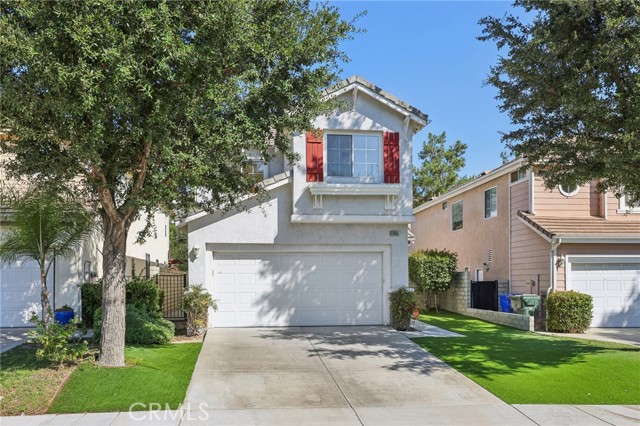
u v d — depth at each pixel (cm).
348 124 1442
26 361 944
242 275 1450
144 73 759
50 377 830
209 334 1311
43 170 849
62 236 1147
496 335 1373
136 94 782
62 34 720
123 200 1004
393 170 1456
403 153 1471
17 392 766
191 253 1409
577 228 1628
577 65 1008
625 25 916
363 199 1452
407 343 1224
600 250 1620
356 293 1488
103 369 881
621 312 1622
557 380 917
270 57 889
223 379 901
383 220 1450
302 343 1209
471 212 2275
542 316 1597
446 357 1084
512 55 1091
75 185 966
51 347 897
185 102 802
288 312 1458
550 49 990
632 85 957
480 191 2180
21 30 718
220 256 1445
